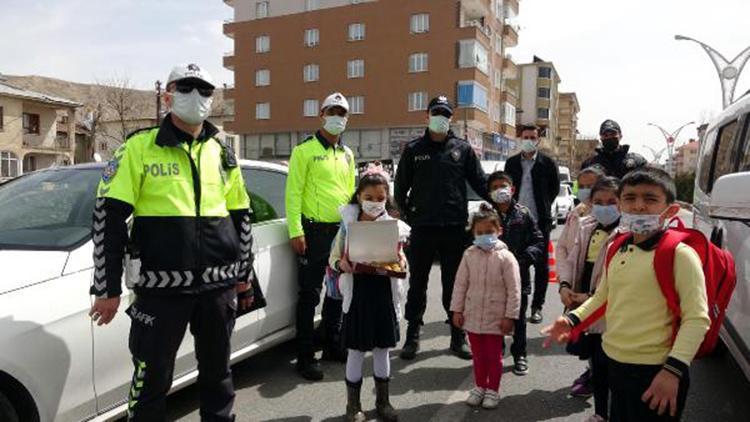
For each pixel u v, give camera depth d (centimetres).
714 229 441
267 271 433
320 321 504
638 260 244
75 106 4075
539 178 586
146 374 274
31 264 285
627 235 259
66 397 286
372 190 372
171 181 276
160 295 274
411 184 504
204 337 297
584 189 430
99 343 301
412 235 499
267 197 470
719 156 504
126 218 267
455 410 390
